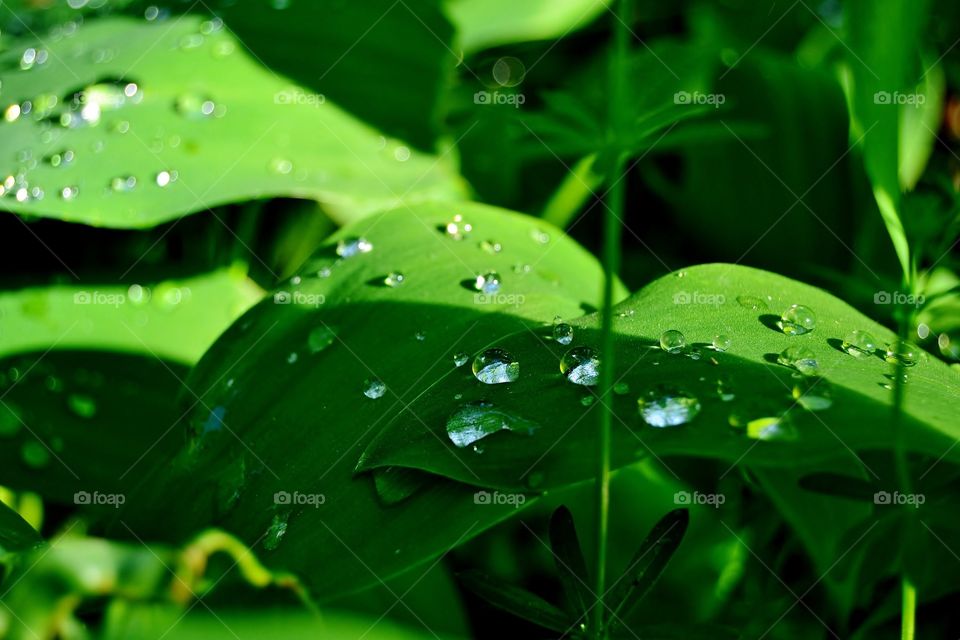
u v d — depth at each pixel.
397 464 0.28
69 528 0.31
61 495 0.32
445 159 0.40
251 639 0.25
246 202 0.39
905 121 0.37
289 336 0.31
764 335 0.29
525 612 0.28
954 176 0.39
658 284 0.30
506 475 0.27
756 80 0.40
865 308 0.35
